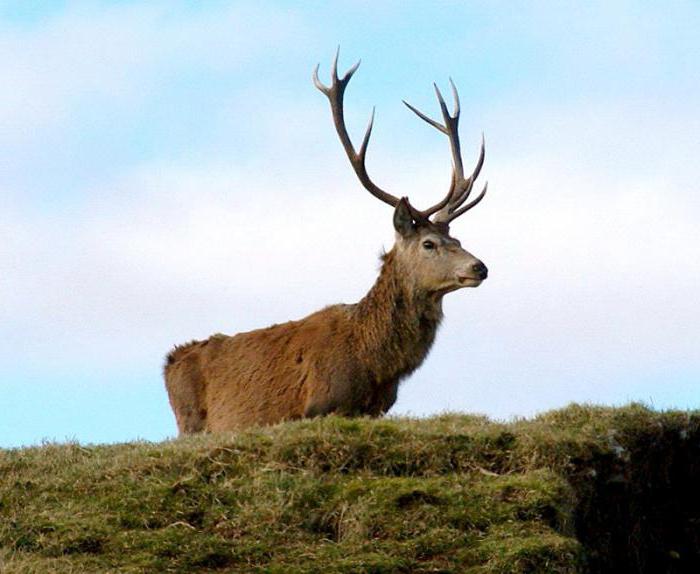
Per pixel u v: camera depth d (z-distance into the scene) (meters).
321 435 34.75
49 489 33.50
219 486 33.09
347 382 42.03
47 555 30.23
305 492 32.50
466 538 30.53
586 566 30.56
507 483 32.34
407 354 42.72
